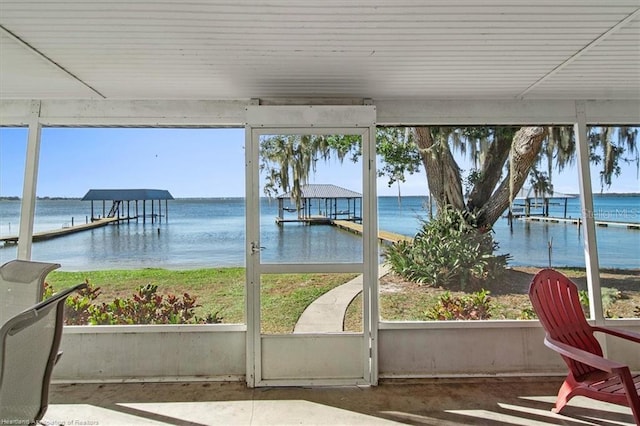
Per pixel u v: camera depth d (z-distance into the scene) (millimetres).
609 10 1713
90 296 3004
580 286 3035
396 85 2682
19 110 2914
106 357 2818
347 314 2764
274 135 2777
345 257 2783
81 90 2740
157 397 2559
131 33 1897
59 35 1909
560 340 2340
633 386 1848
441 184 3131
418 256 3082
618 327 2875
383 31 1904
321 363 2746
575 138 3033
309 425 2221
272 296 2770
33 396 1366
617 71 2447
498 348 2879
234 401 2506
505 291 3059
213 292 3049
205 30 1874
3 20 1750
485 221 3115
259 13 1722
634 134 3131
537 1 1635
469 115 2992
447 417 2295
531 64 2332
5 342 1206
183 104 2961
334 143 2789
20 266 1851
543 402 2467
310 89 2752
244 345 2846
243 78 2523
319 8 1680
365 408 2410
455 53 2164
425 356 2859
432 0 1622
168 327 2840
